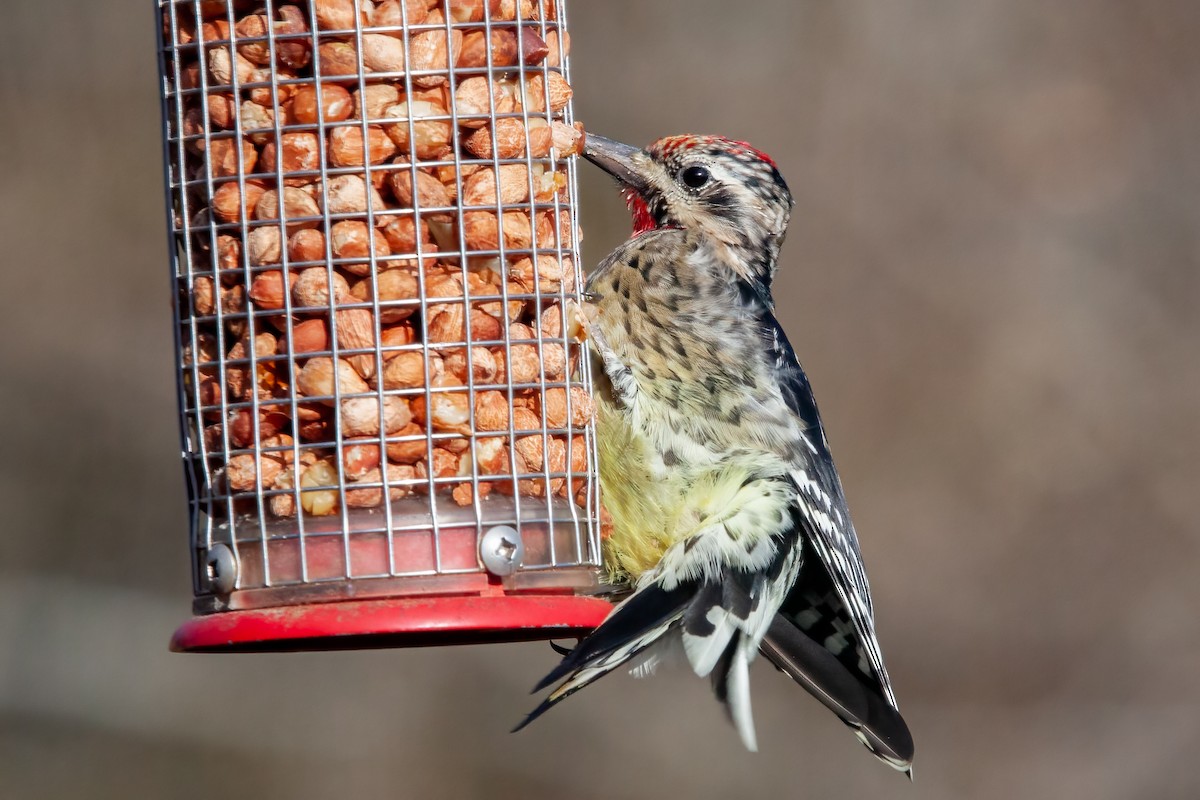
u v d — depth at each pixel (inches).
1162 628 752.3
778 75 789.9
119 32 722.8
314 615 299.4
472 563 314.5
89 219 709.9
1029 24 819.4
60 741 658.2
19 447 688.4
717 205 421.7
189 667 677.3
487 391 323.0
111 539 685.9
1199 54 828.6
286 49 319.6
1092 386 781.3
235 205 320.5
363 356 317.1
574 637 339.9
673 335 384.2
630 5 780.6
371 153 319.6
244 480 317.7
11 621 666.8
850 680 404.5
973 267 791.1
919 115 800.3
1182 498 768.9
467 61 323.6
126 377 698.8
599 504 351.6
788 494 374.0
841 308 780.6
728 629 359.3
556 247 337.4
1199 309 794.8
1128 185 811.4
